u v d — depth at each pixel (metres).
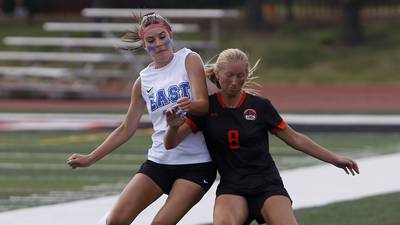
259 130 19.83
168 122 19.14
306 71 94.88
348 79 91.88
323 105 70.19
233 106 19.88
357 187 33.31
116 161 43.22
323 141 49.41
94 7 103.81
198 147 20.20
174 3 106.75
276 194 19.59
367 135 52.38
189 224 26.69
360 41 100.31
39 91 76.06
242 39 101.69
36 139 51.53
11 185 36.22
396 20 105.94
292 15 107.69
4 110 66.31
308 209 29.11
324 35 102.25
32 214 28.94
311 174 36.44
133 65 75.62
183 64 20.23
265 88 86.94
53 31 102.88
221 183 19.98
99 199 31.98
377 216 27.91
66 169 40.69
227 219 19.14
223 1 110.75
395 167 38.09
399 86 88.12
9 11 118.62
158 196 20.36
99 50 85.56
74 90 75.12
